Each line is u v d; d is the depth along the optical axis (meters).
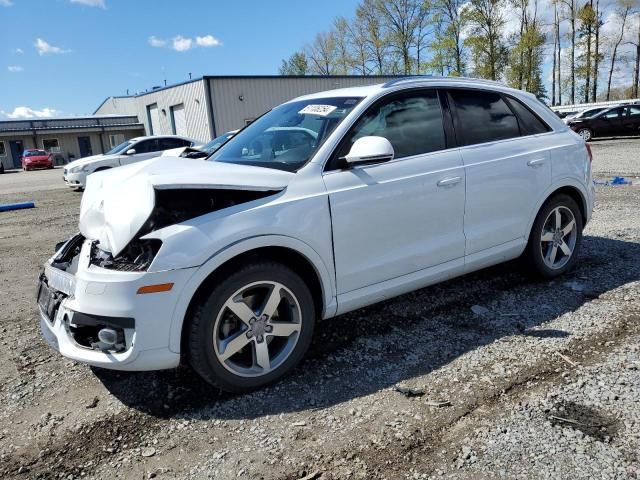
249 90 27.55
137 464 2.34
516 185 3.85
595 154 15.76
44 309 3.05
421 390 2.77
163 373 3.15
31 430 2.65
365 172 3.13
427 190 3.35
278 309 3.02
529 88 45.56
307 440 2.42
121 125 46.69
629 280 4.19
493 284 4.30
